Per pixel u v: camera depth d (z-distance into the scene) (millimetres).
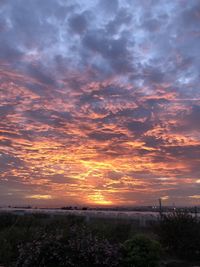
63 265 12969
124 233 18500
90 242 13484
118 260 13422
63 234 13945
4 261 13945
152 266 13609
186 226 17188
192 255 16781
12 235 16125
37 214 29750
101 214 32344
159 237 17719
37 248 13148
